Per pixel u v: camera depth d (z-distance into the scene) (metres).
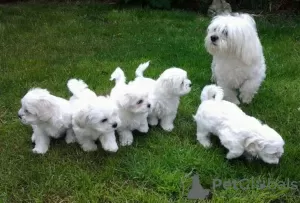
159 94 1.01
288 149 0.97
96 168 0.92
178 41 1.69
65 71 1.37
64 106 0.97
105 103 0.90
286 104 1.20
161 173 0.89
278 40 1.72
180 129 1.06
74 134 0.99
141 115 0.98
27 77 1.32
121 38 1.74
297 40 1.73
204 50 1.58
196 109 1.16
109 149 0.94
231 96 1.22
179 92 1.00
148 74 1.36
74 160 0.94
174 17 2.05
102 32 1.80
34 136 0.98
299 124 1.09
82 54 1.54
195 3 2.26
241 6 2.26
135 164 0.92
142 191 0.85
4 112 1.13
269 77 1.36
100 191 0.85
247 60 1.13
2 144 1.00
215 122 0.95
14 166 0.92
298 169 0.91
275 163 0.90
